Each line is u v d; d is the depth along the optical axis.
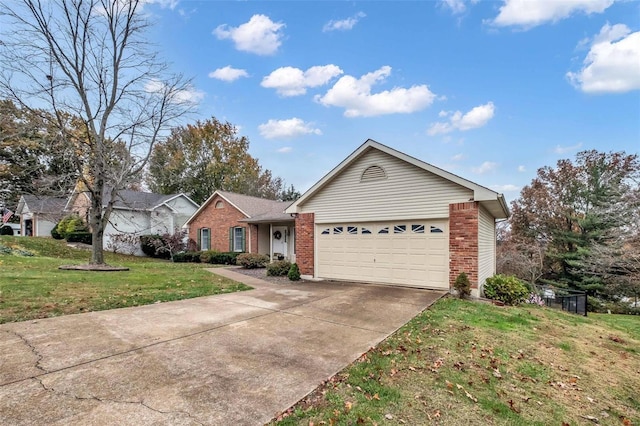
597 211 18.84
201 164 33.22
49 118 12.02
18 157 21.17
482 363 4.41
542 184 22.58
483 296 9.23
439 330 5.72
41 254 16.75
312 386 3.52
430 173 9.62
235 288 9.54
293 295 8.62
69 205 22.67
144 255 22.77
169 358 4.14
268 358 4.26
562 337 5.95
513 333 5.85
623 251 15.59
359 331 5.55
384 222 10.49
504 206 9.92
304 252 12.11
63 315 5.89
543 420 3.15
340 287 10.00
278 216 17.41
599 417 3.31
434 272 9.56
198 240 21.83
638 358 5.22
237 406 3.07
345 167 11.14
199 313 6.48
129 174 13.69
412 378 3.84
